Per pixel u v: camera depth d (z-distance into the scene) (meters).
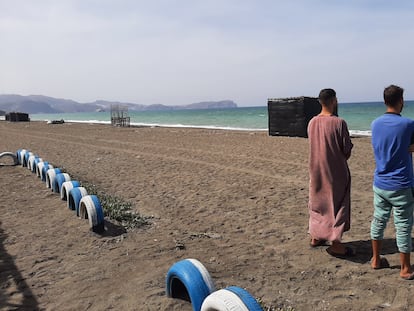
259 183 9.84
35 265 5.23
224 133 26.22
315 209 5.15
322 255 5.16
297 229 6.28
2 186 10.60
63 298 4.32
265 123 45.78
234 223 6.75
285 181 9.93
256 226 6.54
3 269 5.14
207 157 14.76
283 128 22.09
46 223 7.05
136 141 22.44
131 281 4.63
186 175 11.34
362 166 11.72
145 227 6.64
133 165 13.65
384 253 5.12
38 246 5.91
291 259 5.10
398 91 4.17
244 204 7.95
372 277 4.47
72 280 4.74
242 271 4.78
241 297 2.99
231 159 13.98
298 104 21.23
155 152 16.97
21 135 31.31
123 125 41.66
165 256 5.31
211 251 5.45
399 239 4.32
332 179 4.91
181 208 7.82
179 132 28.78
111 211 7.30
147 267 4.99
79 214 7.21
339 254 5.06
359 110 87.50
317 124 4.93
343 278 4.50
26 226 6.94
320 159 4.94
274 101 22.38
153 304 4.09
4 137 29.95
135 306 4.08
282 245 5.61
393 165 4.19
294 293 4.21
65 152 18.34
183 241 5.88
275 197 8.39
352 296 4.09
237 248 5.55
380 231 4.52
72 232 6.45
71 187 8.09
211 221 6.91
